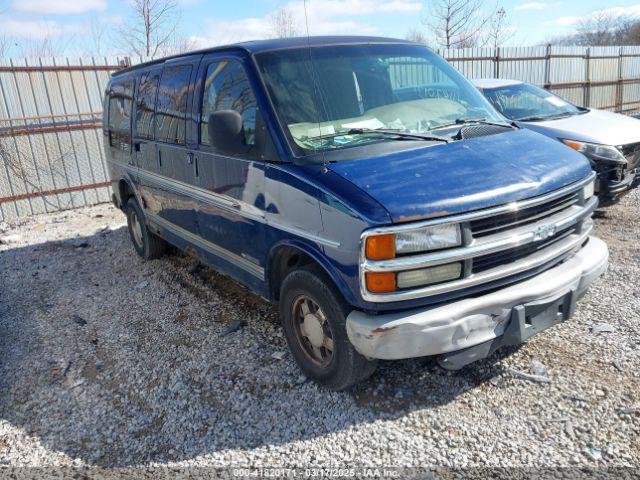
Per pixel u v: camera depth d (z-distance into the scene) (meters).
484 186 2.96
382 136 3.45
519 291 3.04
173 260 6.51
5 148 9.57
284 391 3.56
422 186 2.90
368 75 3.91
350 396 3.42
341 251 2.96
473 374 3.52
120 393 3.79
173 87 4.88
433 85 4.19
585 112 7.72
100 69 10.24
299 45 3.95
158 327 4.75
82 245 7.61
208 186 4.30
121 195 6.73
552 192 3.16
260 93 3.61
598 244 3.69
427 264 2.80
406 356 2.88
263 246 3.70
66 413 3.63
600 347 3.69
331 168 3.15
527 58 14.77
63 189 10.25
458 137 3.51
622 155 6.38
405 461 2.86
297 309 3.57
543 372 3.46
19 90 9.52
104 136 7.07
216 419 3.37
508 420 3.09
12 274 6.67
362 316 2.96
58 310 5.41
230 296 5.25
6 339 4.87
